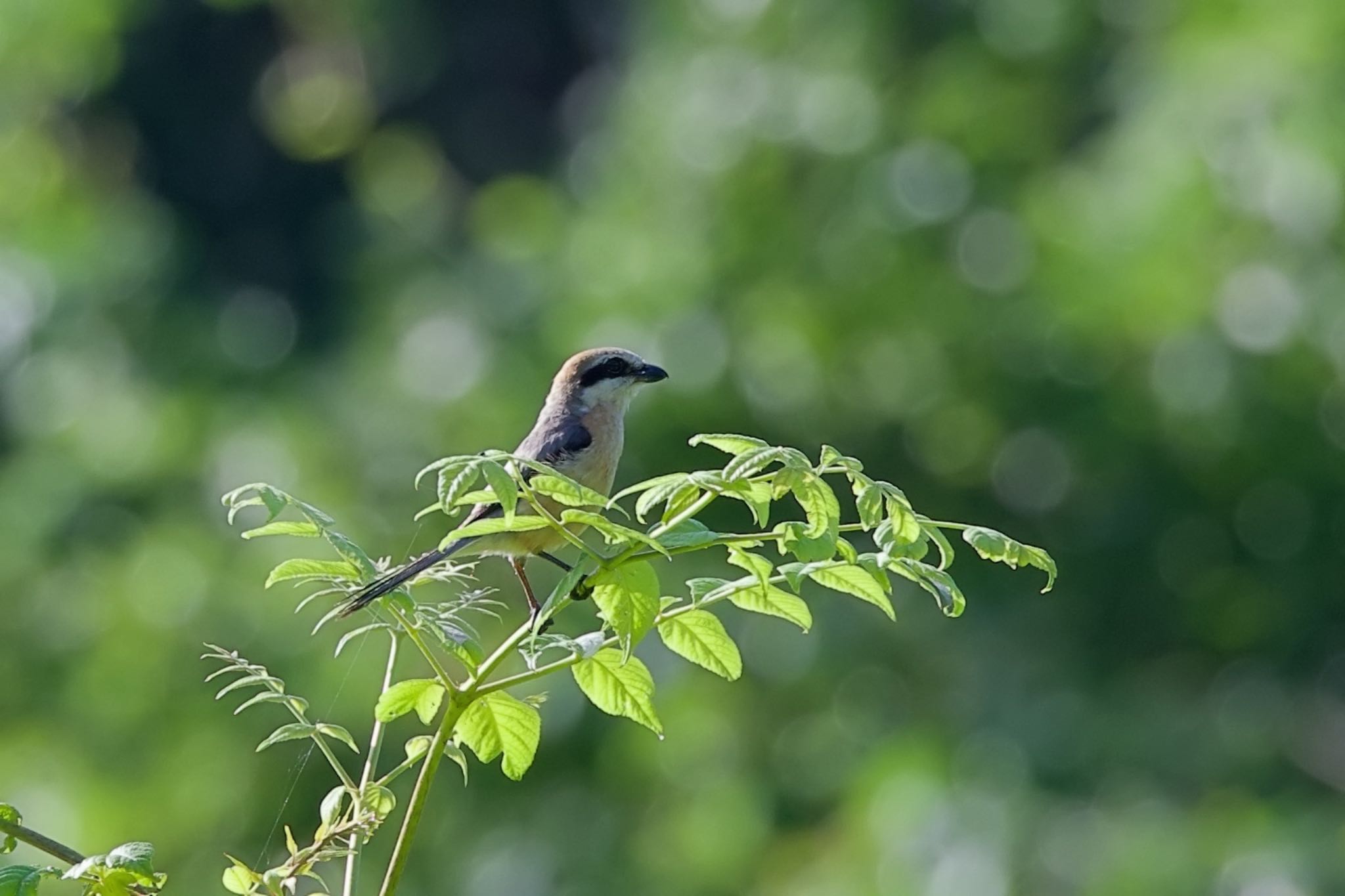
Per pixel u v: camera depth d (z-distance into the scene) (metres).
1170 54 13.89
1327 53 13.04
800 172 14.90
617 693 5.27
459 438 14.88
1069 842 12.63
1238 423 13.64
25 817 14.20
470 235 18.72
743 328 14.34
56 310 17.58
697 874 13.58
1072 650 14.38
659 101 15.45
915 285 14.48
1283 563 14.45
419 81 22.58
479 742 5.32
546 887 13.64
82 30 19.81
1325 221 13.13
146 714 14.29
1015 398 14.34
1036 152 15.05
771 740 13.98
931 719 13.87
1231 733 14.09
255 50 22.34
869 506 4.82
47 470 16.17
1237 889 12.14
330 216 21.58
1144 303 13.66
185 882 13.84
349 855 5.14
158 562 14.70
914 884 12.38
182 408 16.41
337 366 17.38
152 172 21.88
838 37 15.11
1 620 15.45
